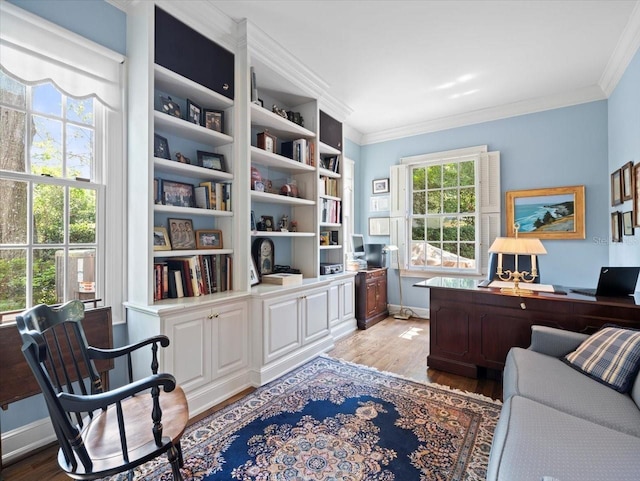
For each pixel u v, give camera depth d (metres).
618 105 3.25
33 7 1.82
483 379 2.74
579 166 3.79
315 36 2.73
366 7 2.38
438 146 4.71
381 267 4.85
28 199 1.87
